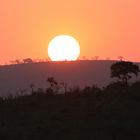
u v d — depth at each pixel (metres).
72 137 67.75
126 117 75.50
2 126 74.12
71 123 73.69
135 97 87.81
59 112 80.31
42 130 70.94
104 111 78.50
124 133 69.06
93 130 70.69
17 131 70.81
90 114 77.69
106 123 73.19
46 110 83.19
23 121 76.31
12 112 83.44
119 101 85.88
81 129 71.12
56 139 67.31
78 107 83.31
